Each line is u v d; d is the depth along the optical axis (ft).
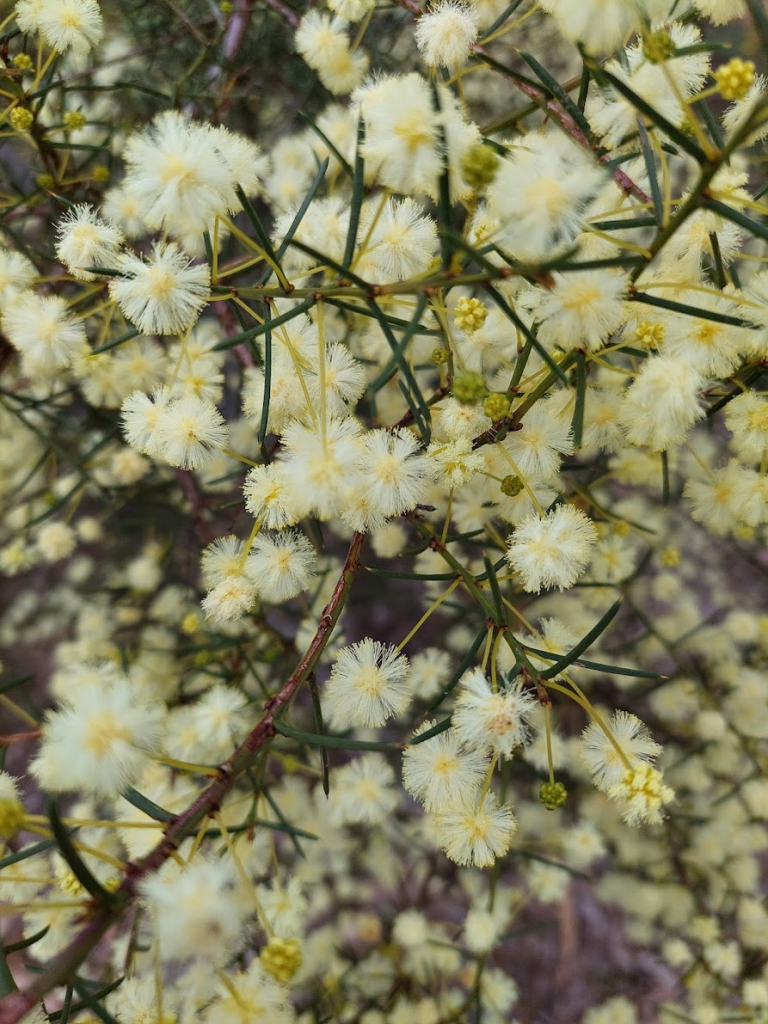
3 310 0.37
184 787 0.50
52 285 0.55
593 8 0.24
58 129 0.45
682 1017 0.69
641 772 0.30
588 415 0.35
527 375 0.35
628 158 0.27
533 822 0.74
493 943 0.62
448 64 0.32
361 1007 0.70
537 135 0.33
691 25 0.31
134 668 0.62
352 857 0.77
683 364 0.28
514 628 0.59
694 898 0.73
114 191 0.42
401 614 0.86
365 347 0.40
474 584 0.32
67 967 0.23
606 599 0.58
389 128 0.25
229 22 0.58
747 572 0.80
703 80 0.30
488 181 0.24
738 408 0.32
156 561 0.70
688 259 0.31
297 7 0.55
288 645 0.59
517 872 0.83
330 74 0.43
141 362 0.51
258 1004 0.30
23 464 0.67
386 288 0.24
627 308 0.31
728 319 0.26
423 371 0.62
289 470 0.29
